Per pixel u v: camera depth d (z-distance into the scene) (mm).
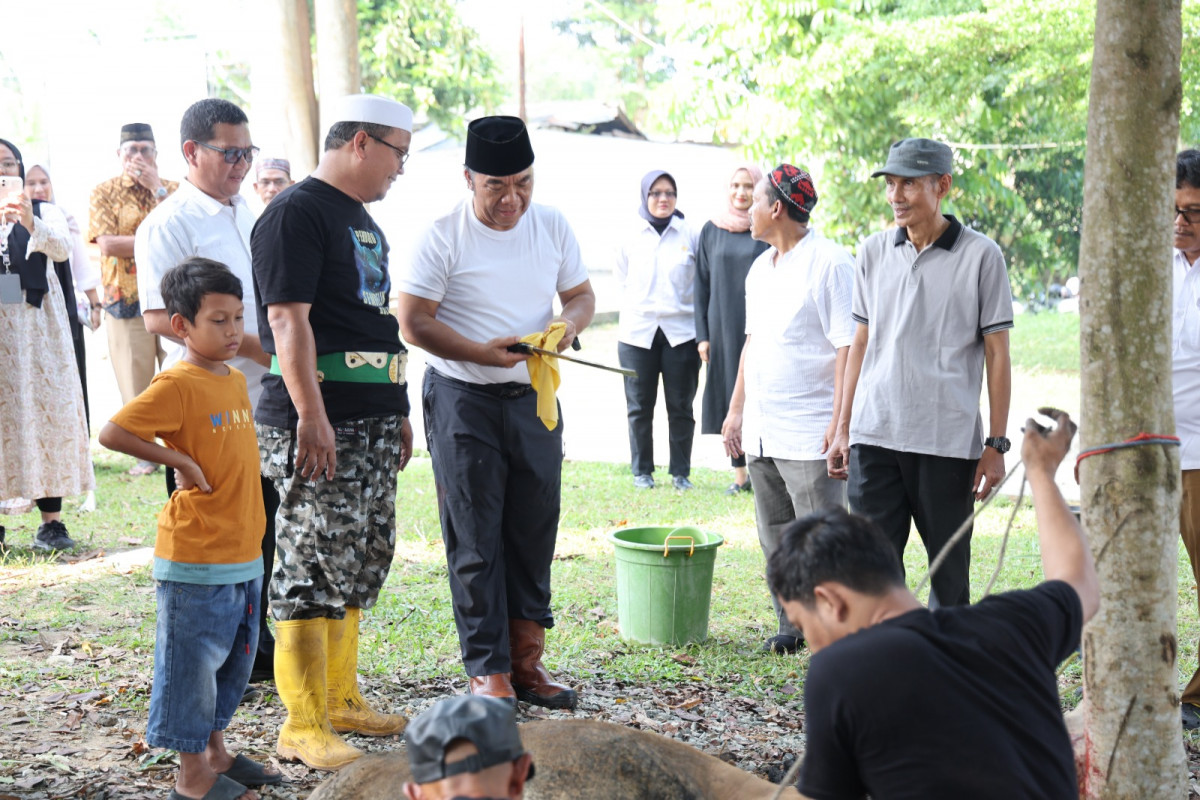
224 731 4602
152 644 5656
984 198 20234
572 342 5039
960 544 5004
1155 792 3236
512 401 4941
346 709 4609
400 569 7328
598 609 6500
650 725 4777
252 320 5344
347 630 4637
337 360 4430
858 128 18203
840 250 5582
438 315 4996
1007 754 2289
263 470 4492
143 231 5102
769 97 18188
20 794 3920
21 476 7305
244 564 3873
